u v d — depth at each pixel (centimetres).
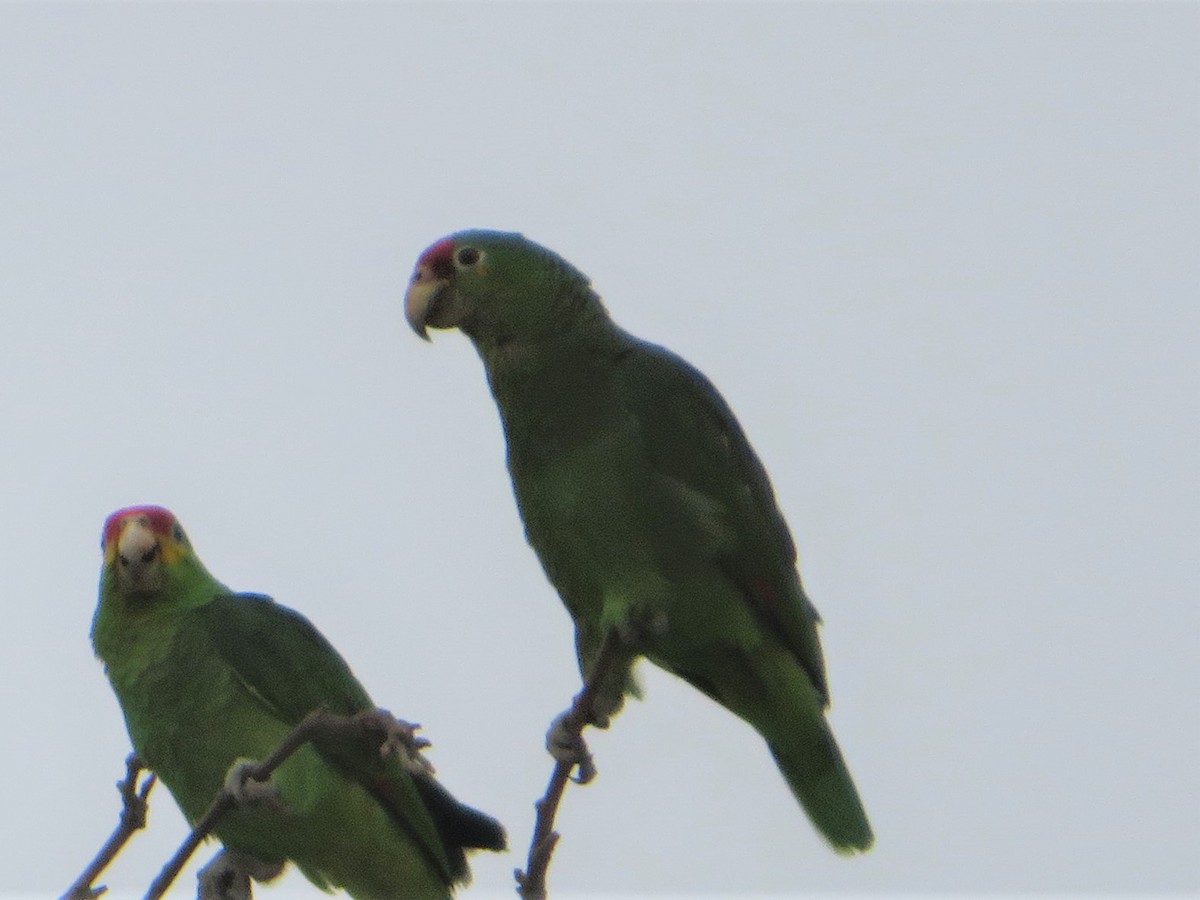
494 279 1078
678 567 1038
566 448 1049
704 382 1103
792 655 1090
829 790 1103
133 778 768
